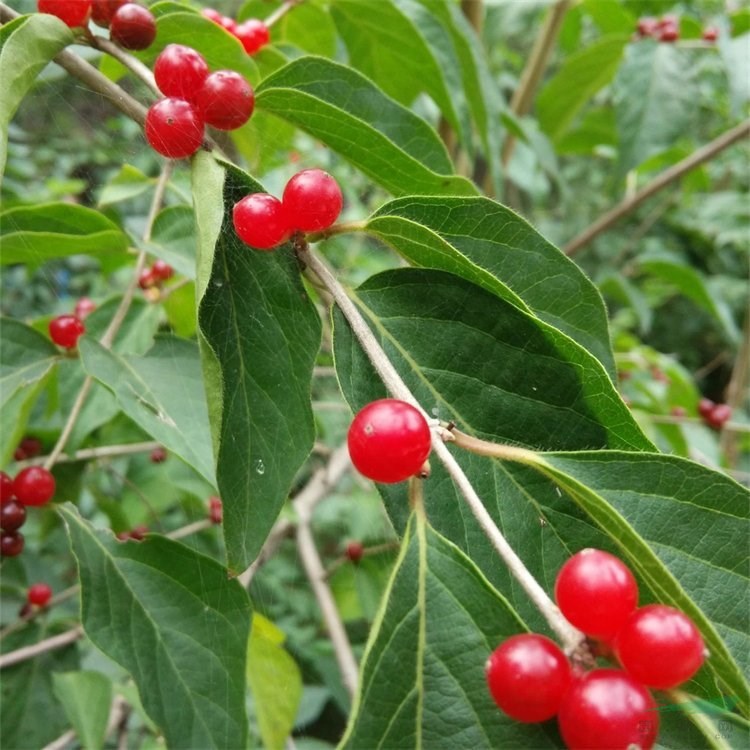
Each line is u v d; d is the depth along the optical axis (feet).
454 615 0.20
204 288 0.23
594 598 0.18
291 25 0.51
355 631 0.87
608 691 0.17
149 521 0.67
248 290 0.26
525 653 0.18
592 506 0.20
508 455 0.21
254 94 0.29
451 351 0.26
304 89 0.33
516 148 0.99
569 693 0.17
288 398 0.25
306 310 0.26
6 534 0.40
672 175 0.81
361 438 0.21
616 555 0.23
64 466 0.48
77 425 0.43
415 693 0.19
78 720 0.45
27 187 0.79
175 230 0.44
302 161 0.76
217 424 0.22
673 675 0.17
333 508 0.91
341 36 0.50
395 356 0.26
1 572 0.52
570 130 0.94
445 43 0.51
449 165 0.36
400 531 0.23
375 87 0.34
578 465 0.23
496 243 0.27
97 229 0.42
